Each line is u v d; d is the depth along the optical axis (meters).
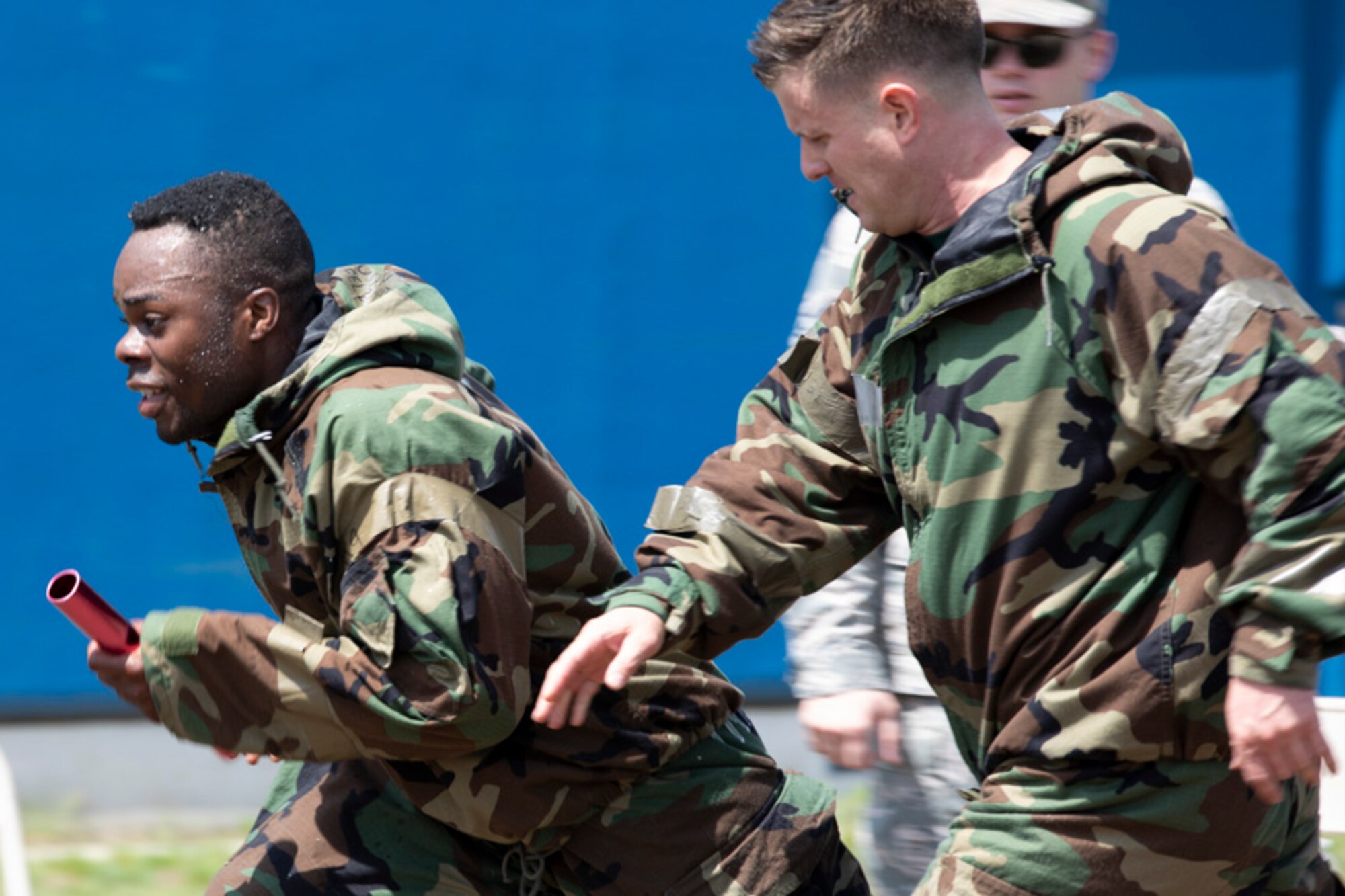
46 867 18.34
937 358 8.43
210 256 9.21
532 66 20.80
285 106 20.56
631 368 21.23
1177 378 7.70
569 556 9.58
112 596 20.67
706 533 9.37
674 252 21.19
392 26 20.58
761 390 9.87
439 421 8.88
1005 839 8.55
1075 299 8.00
